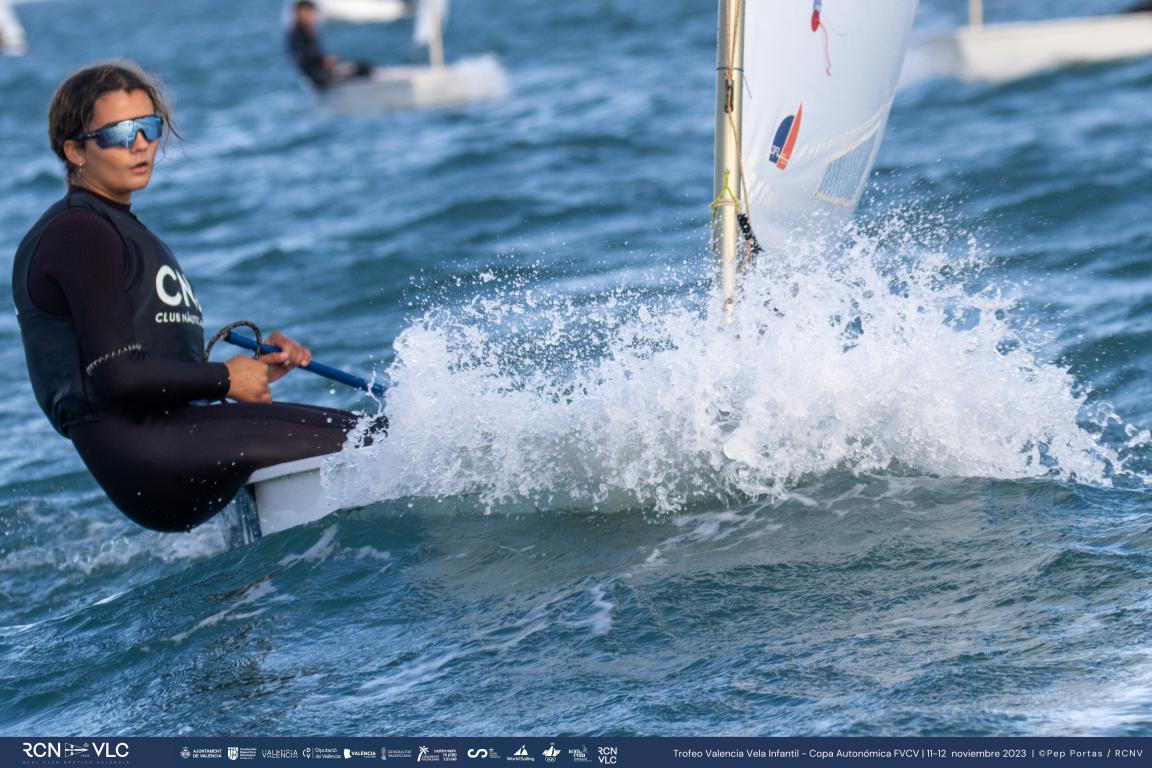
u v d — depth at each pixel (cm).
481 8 15762
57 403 1283
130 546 1573
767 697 959
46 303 1252
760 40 1445
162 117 1295
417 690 1041
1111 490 1282
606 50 8350
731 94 1448
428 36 6825
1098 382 1744
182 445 1308
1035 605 1048
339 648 1135
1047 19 8275
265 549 1359
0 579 1502
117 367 1223
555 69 7500
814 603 1097
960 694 931
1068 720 887
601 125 5028
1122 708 893
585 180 3944
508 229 3350
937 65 5459
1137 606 1023
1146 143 3609
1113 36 5244
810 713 931
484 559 1276
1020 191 3052
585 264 2738
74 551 1572
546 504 1376
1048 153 3578
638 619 1107
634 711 964
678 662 1029
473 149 4694
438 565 1275
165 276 1293
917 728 896
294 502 1398
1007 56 5309
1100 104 4494
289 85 8300
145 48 15062
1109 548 1133
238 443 1334
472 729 968
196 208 4138
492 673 1051
